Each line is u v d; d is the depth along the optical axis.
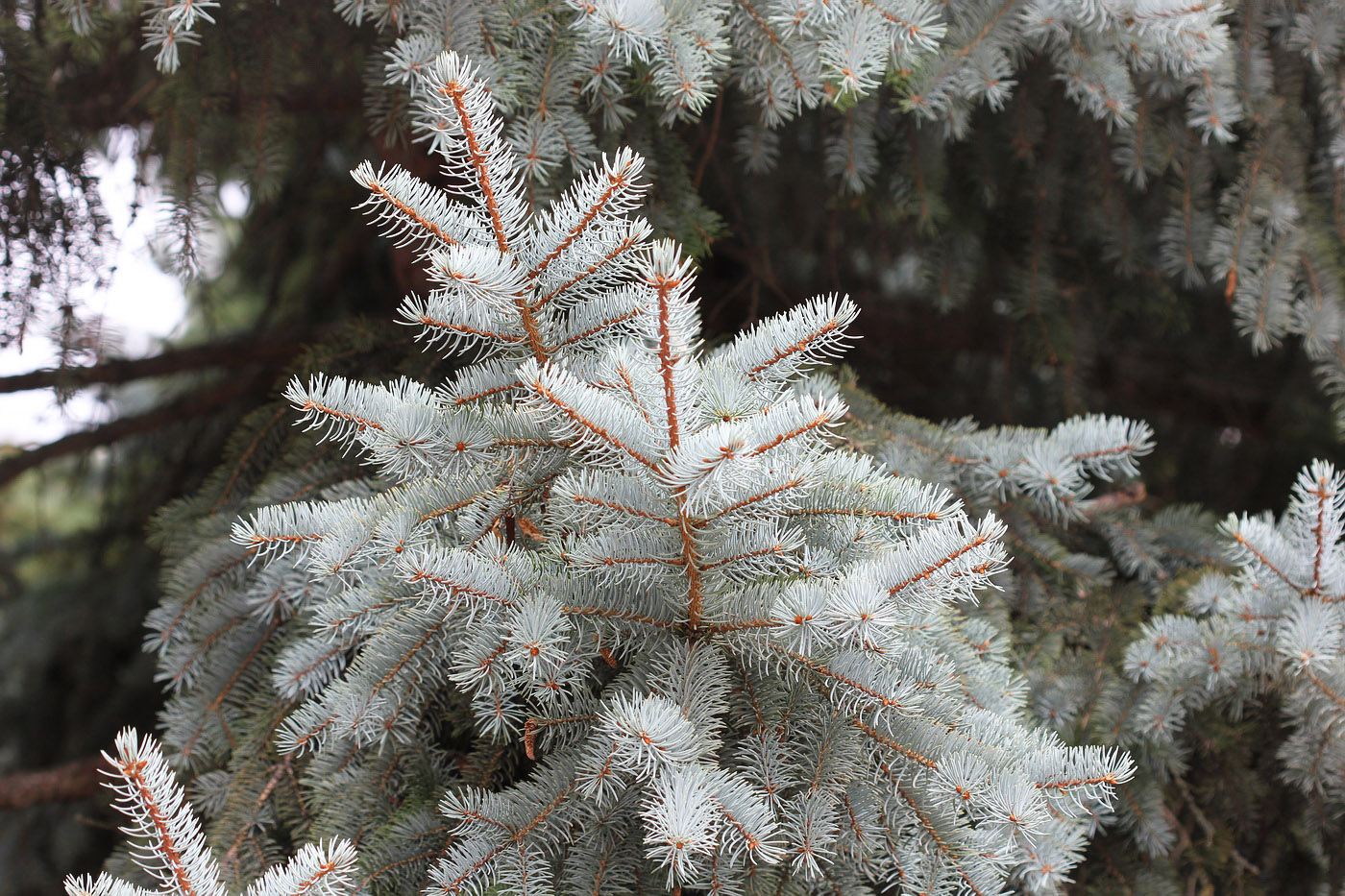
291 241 3.70
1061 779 1.54
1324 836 1.96
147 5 1.67
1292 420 3.43
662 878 1.58
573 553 1.50
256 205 3.20
